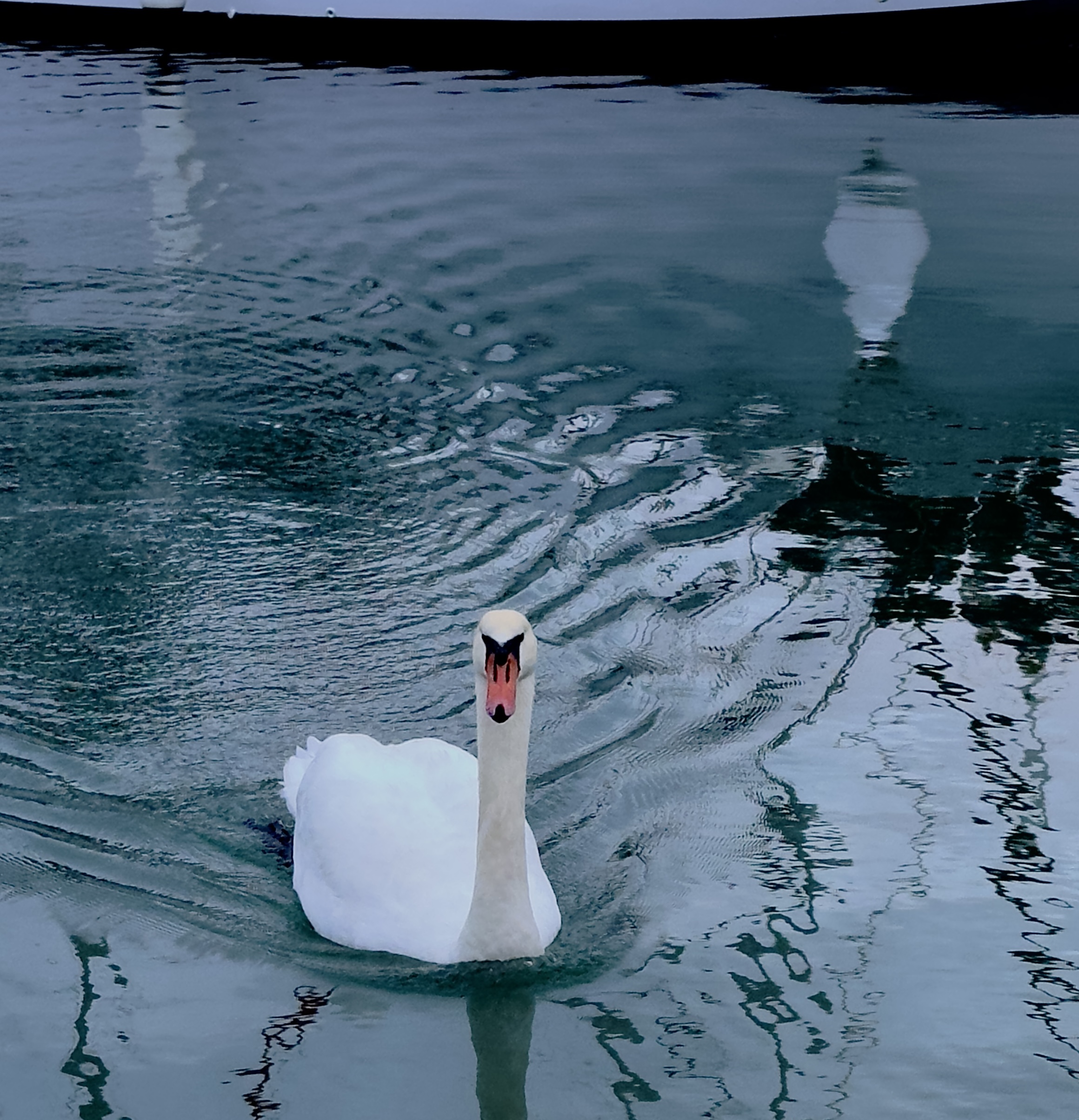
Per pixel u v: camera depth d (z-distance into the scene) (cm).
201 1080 350
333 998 371
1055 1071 350
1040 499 543
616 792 425
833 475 557
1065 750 434
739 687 458
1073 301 702
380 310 693
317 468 562
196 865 407
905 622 483
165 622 486
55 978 374
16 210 798
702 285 720
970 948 379
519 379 624
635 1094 348
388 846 393
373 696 458
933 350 654
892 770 429
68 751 438
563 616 486
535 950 378
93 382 619
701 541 520
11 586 500
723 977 374
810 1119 341
